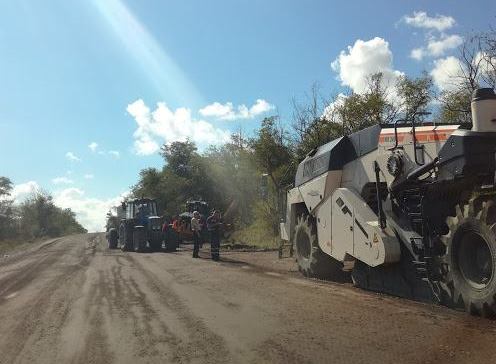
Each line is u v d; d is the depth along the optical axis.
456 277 7.99
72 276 15.02
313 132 26.66
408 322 7.37
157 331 7.56
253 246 26.23
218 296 10.23
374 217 10.18
